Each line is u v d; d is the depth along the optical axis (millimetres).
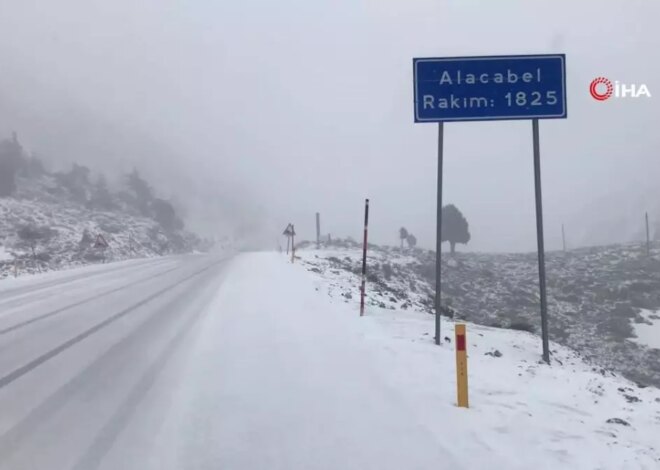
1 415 6285
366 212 13539
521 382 8562
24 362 8773
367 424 6012
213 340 10148
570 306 29875
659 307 28641
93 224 62188
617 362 21438
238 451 5289
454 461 5121
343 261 37375
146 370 8156
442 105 10820
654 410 7828
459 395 6789
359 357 8945
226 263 34750
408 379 7824
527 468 5066
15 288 21312
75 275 27250
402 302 19172
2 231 52688
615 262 39750
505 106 10805
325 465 5016
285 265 30359
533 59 10781
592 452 5672
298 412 6359
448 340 11125
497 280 36250
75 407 6531
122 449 5320
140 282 22188
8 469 4902
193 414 6273
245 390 7156
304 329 11109
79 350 9562
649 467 5398
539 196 11156
